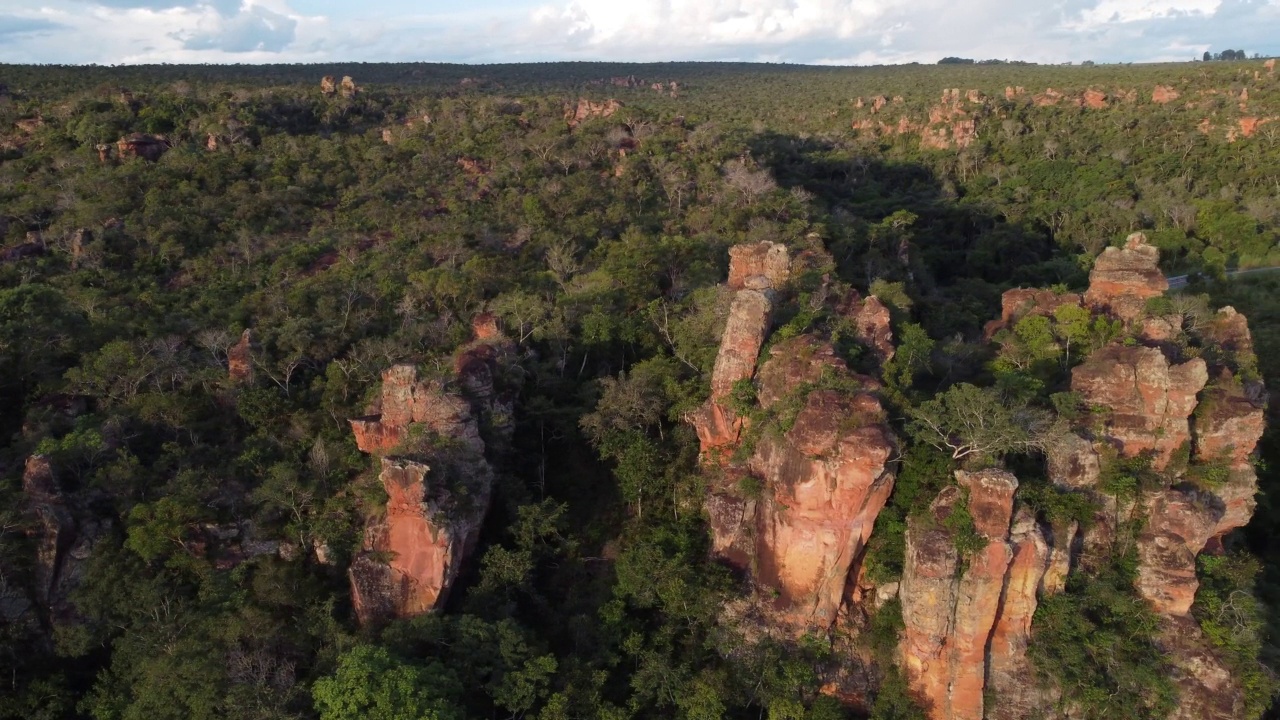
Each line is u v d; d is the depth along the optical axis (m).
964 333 60.38
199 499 42.00
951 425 36.34
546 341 57.75
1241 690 35.50
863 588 39.38
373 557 39.91
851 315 50.75
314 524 42.69
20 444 45.22
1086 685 34.88
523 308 57.69
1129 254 51.31
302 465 45.97
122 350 51.00
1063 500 36.34
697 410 47.09
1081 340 46.66
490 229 76.62
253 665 35.94
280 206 79.31
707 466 45.97
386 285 63.41
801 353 42.38
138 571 39.56
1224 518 40.09
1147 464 39.00
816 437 36.59
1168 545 37.16
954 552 34.28
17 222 71.44
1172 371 38.94
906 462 37.03
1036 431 37.22
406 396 44.16
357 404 49.97
